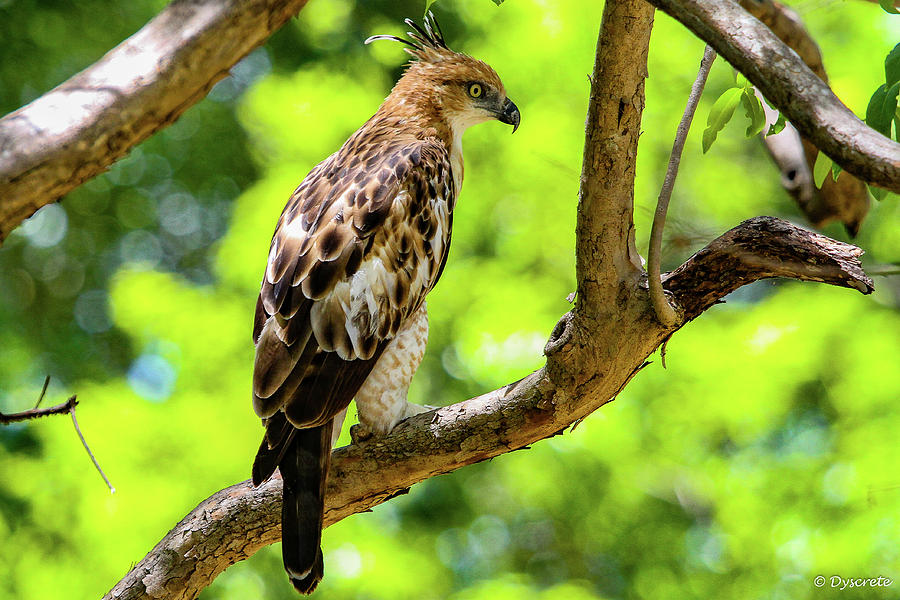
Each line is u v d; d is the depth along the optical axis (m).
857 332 12.11
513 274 13.29
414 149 6.92
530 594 12.40
